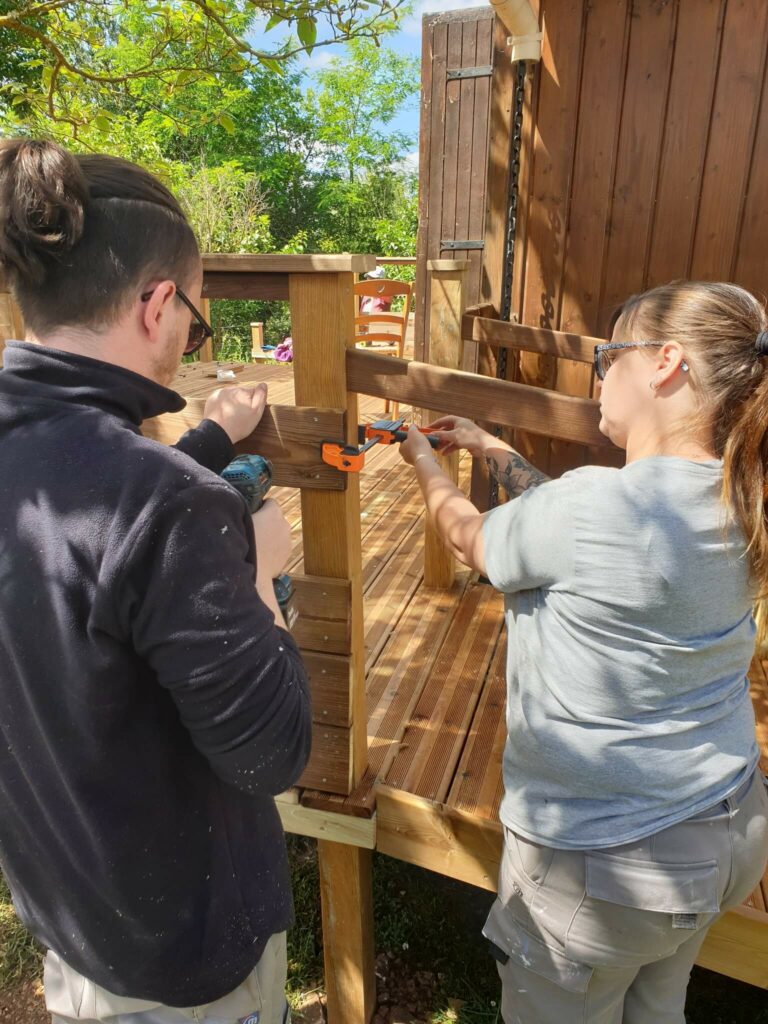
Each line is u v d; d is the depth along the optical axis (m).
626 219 2.79
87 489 0.75
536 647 1.15
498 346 2.83
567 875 1.14
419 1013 2.36
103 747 0.81
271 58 2.58
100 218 0.80
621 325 1.15
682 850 1.07
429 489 1.35
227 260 1.42
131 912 0.91
